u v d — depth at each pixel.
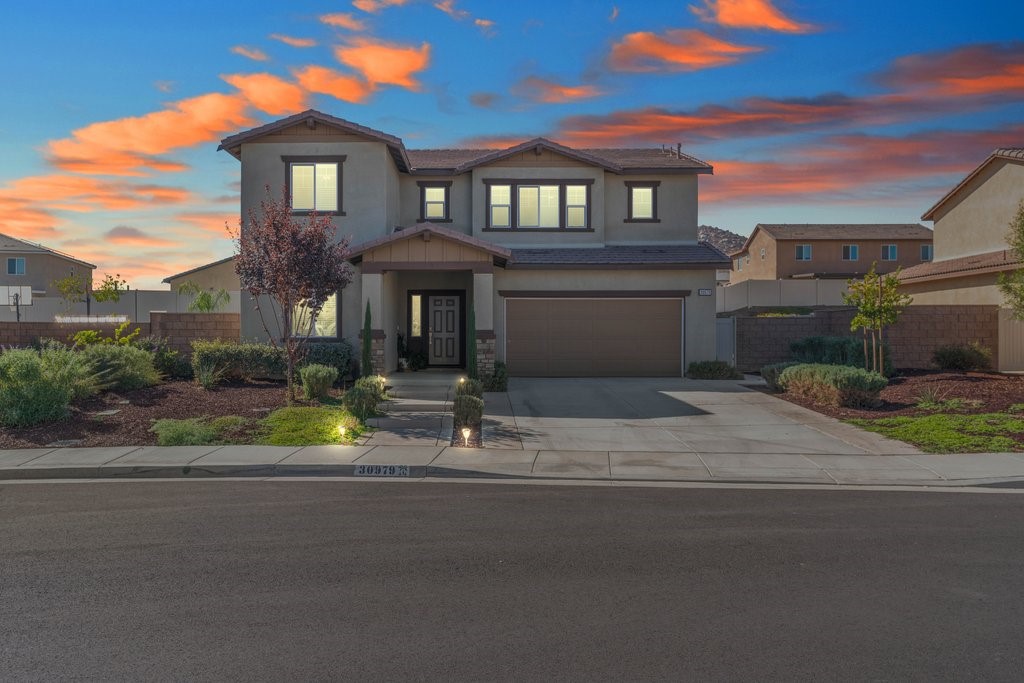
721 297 42.09
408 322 23.70
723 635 5.02
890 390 17.62
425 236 19.08
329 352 19.67
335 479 10.40
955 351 20.94
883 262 56.94
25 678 4.37
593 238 23.92
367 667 4.53
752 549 7.02
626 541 7.27
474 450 12.05
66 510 8.48
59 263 52.81
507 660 4.63
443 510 8.54
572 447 12.43
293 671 4.47
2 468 10.48
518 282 22.50
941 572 6.37
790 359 23.81
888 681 4.38
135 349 17.48
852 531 7.69
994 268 23.95
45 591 5.82
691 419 15.09
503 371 19.08
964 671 4.52
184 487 9.82
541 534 7.51
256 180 21.69
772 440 13.05
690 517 8.26
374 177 21.67
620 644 4.87
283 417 14.09
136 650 4.75
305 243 15.87
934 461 11.38
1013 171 25.97
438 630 5.08
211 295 31.67
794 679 4.40
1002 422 13.53
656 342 22.67
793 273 56.81
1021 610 5.50
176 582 6.02
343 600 5.64
